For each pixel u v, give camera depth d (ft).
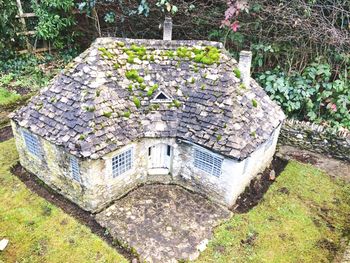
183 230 32.50
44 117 35.09
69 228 32.30
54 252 29.89
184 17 52.90
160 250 30.19
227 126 33.94
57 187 36.81
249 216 34.94
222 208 35.70
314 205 37.06
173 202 36.09
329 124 46.34
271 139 40.73
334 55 45.88
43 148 35.37
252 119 35.96
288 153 46.16
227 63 37.29
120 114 34.42
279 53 48.65
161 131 35.47
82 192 33.73
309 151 46.60
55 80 37.32
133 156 35.63
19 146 39.22
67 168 33.88
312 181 40.70
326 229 34.01
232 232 32.78
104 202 34.76
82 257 29.48
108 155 32.60
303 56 47.03
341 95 44.68
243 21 47.80
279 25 46.70
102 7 57.93
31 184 38.55
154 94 36.76
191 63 38.14
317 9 45.16
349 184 40.40
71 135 32.27
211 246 31.17
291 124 46.26
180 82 37.63
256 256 30.53
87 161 31.04
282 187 39.47
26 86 54.65
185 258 29.68
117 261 29.22
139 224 32.86
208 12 50.52
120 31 59.41
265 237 32.55
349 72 45.52
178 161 37.63
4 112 49.90
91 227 33.01
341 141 43.78
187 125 35.63
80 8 55.72
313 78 45.88
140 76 37.24
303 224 34.40
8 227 32.22
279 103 47.62
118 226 32.50
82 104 33.47
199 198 37.01
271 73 48.98
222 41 50.29
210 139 33.88
